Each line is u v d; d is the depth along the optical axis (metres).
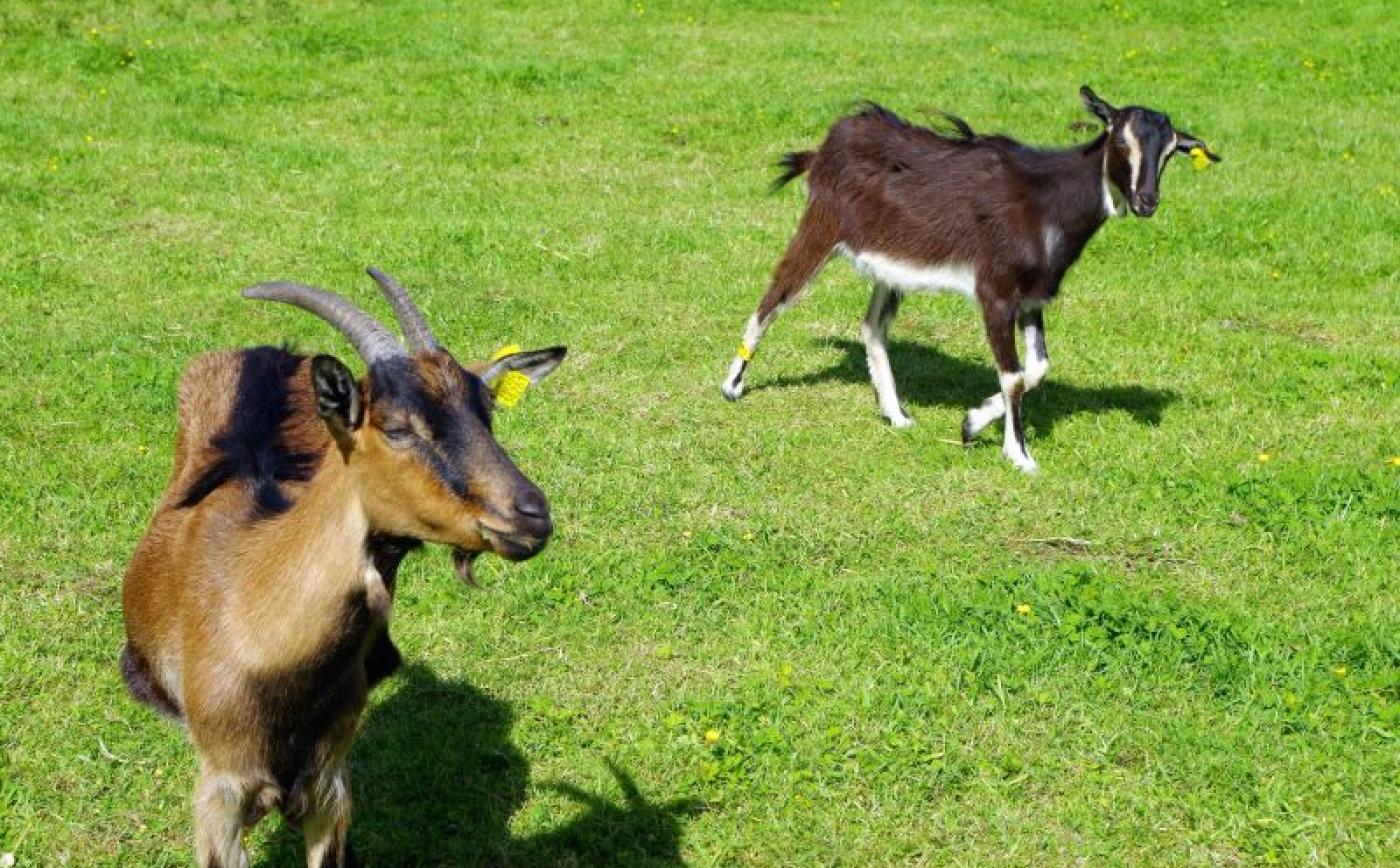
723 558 7.07
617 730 5.79
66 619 6.37
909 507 7.75
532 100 15.52
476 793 5.45
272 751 4.18
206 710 4.13
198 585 4.20
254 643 4.04
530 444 8.23
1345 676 6.21
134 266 10.69
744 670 6.22
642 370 9.50
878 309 8.98
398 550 4.01
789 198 13.14
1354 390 9.58
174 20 17.27
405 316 4.41
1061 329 10.67
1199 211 13.11
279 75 15.78
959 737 5.82
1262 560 7.27
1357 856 5.22
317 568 3.96
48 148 13.16
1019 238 8.42
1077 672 6.21
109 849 5.11
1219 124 15.56
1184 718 5.94
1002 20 19.28
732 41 17.92
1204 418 9.12
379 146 13.88
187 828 5.21
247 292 4.32
